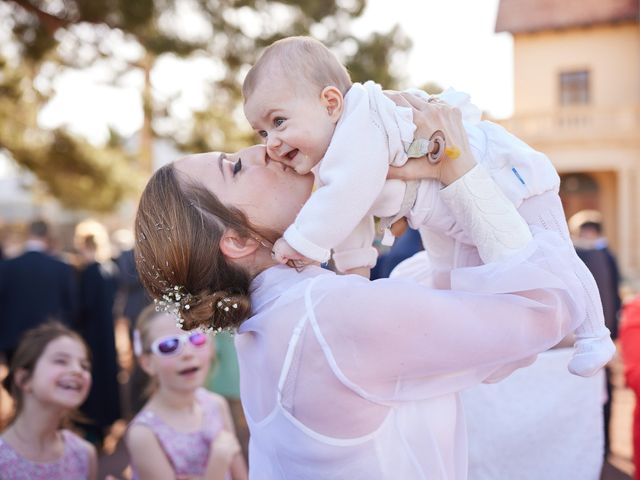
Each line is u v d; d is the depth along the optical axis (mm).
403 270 1835
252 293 1458
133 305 6477
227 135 10391
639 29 18969
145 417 2594
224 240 1422
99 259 6059
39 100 9938
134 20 7652
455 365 1326
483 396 2176
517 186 1475
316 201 1383
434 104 1474
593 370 1439
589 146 18562
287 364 1309
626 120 18266
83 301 5609
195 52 8492
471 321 1319
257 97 1489
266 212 1457
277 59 1486
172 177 1475
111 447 5477
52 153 10016
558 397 2193
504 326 1340
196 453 2605
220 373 4727
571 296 1386
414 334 1293
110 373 5559
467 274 1399
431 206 1459
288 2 8633
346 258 1580
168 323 2668
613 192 19672
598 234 5789
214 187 1452
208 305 1389
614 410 6488
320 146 1456
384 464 1320
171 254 1415
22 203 20781
